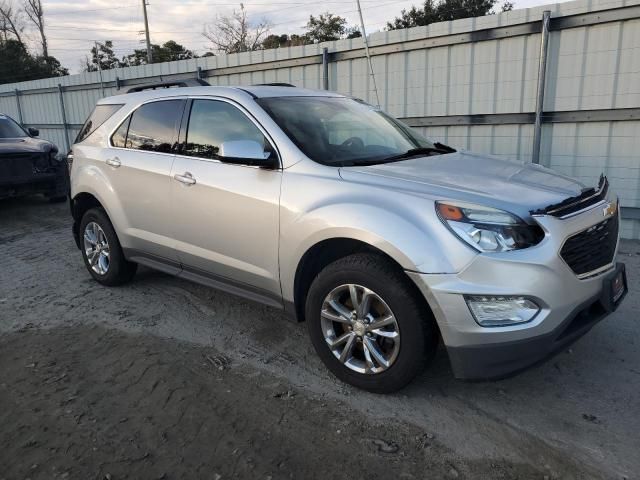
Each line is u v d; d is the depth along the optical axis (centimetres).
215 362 366
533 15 673
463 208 279
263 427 292
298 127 367
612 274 310
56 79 1518
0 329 429
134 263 511
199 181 389
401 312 292
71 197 528
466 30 731
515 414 301
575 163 690
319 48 895
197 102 414
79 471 259
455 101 768
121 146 470
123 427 294
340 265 313
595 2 626
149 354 379
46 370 358
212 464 263
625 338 387
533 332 269
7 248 692
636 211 659
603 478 250
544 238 272
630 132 644
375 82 845
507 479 250
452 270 272
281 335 407
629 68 627
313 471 257
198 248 404
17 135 985
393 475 254
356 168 332
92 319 444
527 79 699
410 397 319
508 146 738
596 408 305
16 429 294
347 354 324
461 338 276
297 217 328
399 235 284
